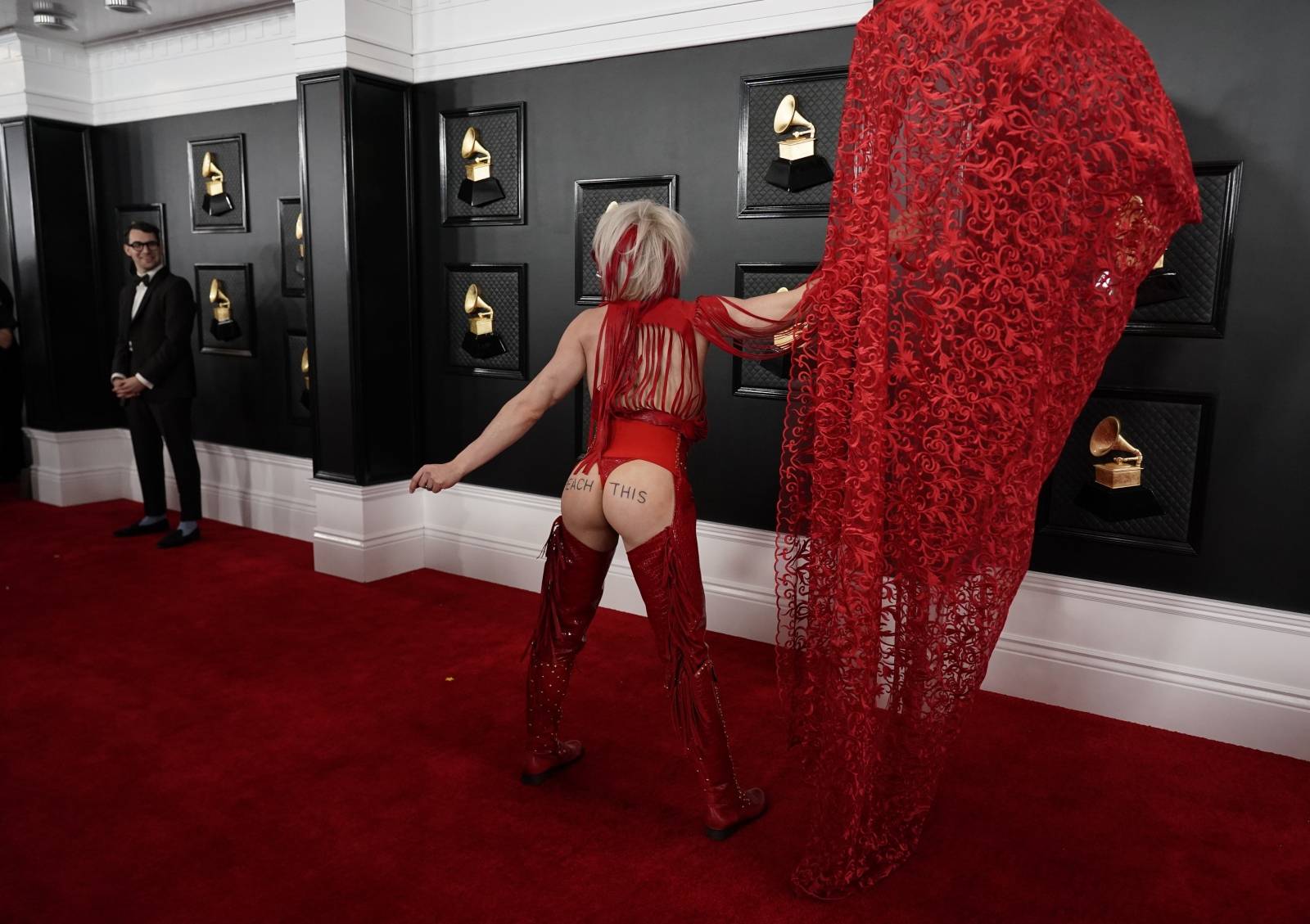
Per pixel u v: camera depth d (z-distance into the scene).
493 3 4.08
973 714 3.04
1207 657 2.90
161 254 5.03
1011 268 1.78
